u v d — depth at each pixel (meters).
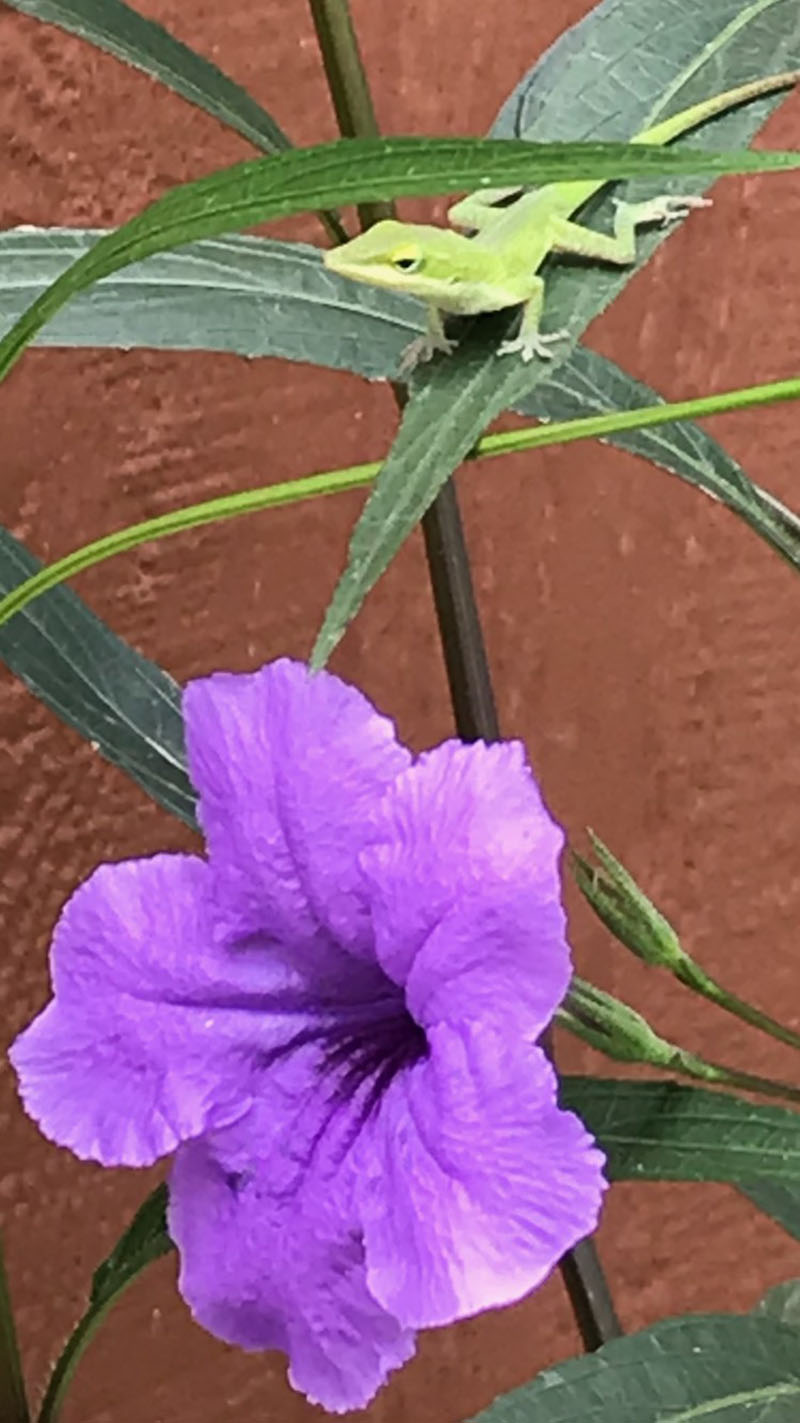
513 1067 0.10
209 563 0.23
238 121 0.15
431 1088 0.10
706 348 0.25
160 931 0.11
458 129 0.23
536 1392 0.12
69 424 0.22
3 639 0.16
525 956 0.10
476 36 0.22
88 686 0.16
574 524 0.25
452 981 0.10
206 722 0.11
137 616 0.23
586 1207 0.09
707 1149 0.13
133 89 0.21
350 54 0.15
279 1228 0.11
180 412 0.23
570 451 0.24
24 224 0.21
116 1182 0.25
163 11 0.21
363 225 0.16
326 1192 0.11
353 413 0.23
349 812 0.11
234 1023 0.11
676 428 0.14
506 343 0.11
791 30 0.13
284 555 0.24
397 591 0.24
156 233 0.09
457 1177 0.10
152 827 0.24
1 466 0.22
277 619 0.24
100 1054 0.11
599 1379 0.12
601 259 0.12
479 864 0.10
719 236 0.24
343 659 0.25
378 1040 0.12
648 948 0.13
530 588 0.25
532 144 0.08
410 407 0.10
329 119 0.22
